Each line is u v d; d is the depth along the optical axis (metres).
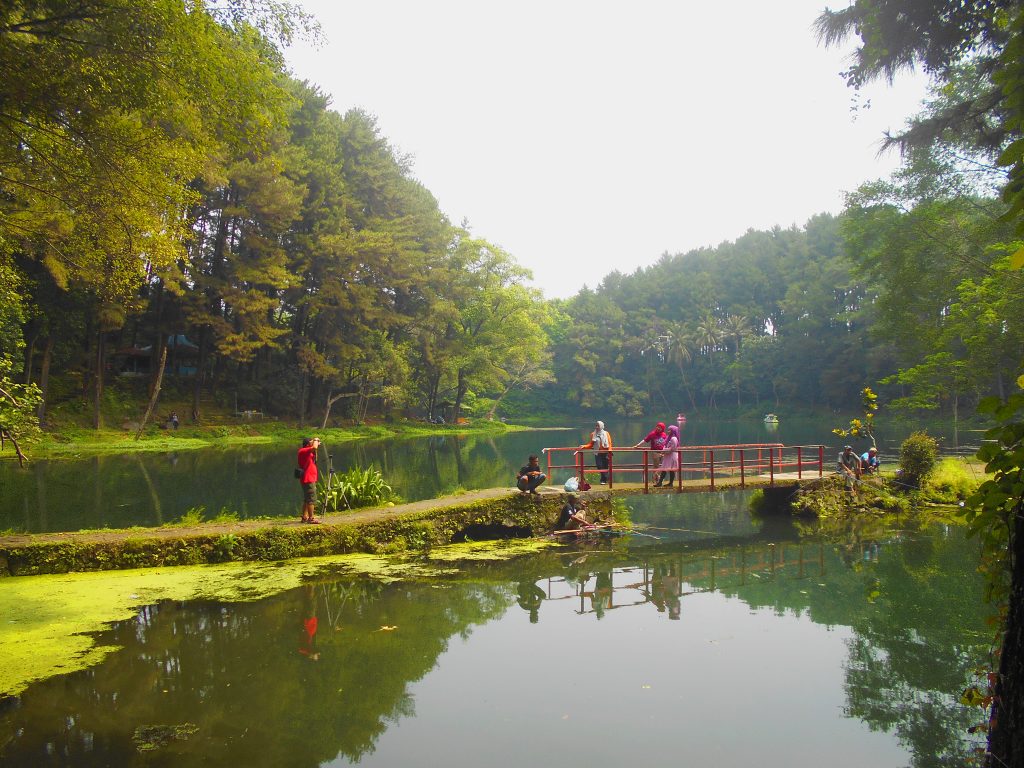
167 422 36.47
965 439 34.12
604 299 94.75
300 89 41.72
